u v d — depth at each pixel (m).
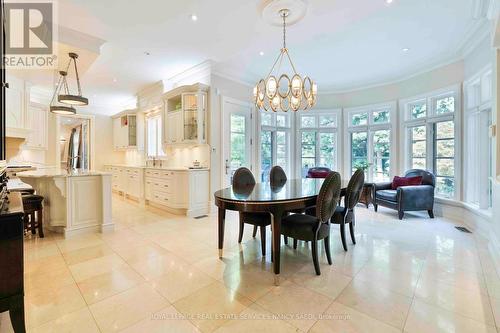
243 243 3.18
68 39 3.28
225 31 3.43
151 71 5.01
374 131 5.84
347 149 6.23
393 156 5.44
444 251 2.86
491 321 1.66
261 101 3.49
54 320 1.68
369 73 5.23
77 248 2.99
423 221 4.16
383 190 4.86
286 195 2.49
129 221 4.29
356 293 2.01
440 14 3.13
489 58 3.37
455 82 4.27
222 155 5.00
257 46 3.92
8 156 4.39
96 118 7.57
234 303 1.88
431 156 4.81
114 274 2.34
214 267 2.49
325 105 6.42
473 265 2.50
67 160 8.31
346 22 3.19
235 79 5.23
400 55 4.34
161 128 5.83
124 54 4.18
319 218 2.34
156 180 5.26
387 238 3.33
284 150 6.59
